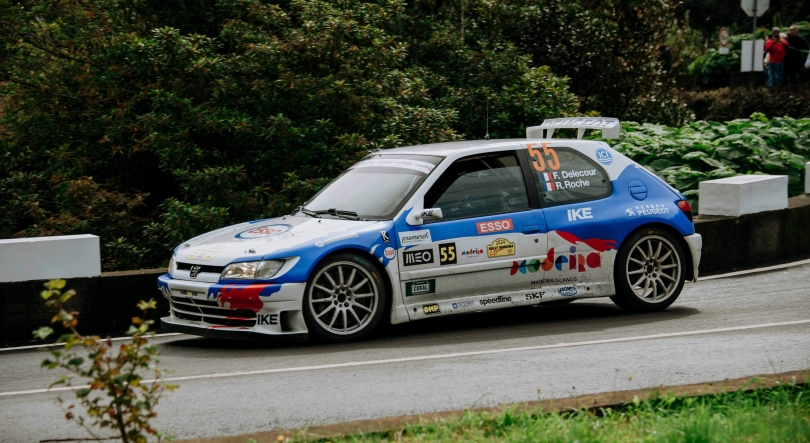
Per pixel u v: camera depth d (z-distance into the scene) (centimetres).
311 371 740
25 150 1714
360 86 1516
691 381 670
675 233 992
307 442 512
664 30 2292
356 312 867
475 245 892
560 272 930
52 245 962
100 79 1570
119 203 1478
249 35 1549
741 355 748
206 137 1497
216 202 1423
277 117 1440
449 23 1888
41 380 764
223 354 833
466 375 709
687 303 1026
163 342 917
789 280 1138
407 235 871
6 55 1700
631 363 732
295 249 832
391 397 648
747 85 2630
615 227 952
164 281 885
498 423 534
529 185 933
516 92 1734
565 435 500
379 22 1700
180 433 581
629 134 1672
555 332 887
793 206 1323
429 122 1545
